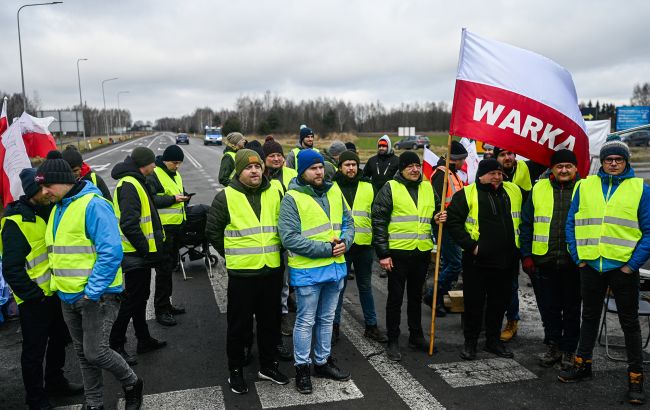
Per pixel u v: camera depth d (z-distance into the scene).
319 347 4.33
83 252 3.50
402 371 4.49
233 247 4.04
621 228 3.93
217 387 4.21
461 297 5.75
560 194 4.51
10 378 4.47
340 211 4.29
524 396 4.04
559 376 4.29
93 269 3.46
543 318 4.67
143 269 4.65
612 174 4.01
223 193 4.10
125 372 3.72
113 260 3.48
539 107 4.82
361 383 4.28
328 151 7.39
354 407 3.88
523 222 4.75
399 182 4.79
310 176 4.11
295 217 4.05
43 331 3.77
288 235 3.98
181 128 195.12
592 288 4.11
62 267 3.48
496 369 4.52
